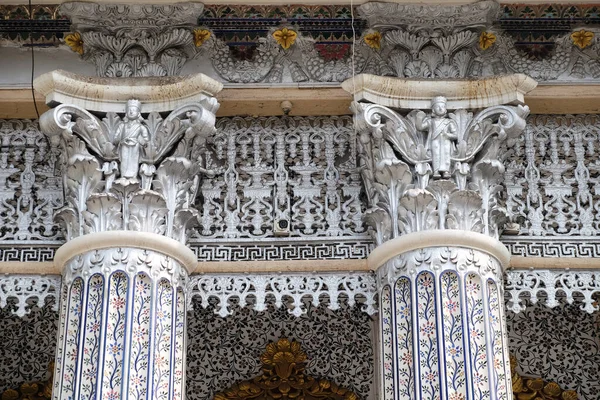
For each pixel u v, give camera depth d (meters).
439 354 8.87
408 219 9.36
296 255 9.70
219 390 11.38
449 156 9.45
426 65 10.01
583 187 9.91
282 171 9.95
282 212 9.80
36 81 9.51
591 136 10.07
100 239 9.17
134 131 9.47
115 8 10.02
